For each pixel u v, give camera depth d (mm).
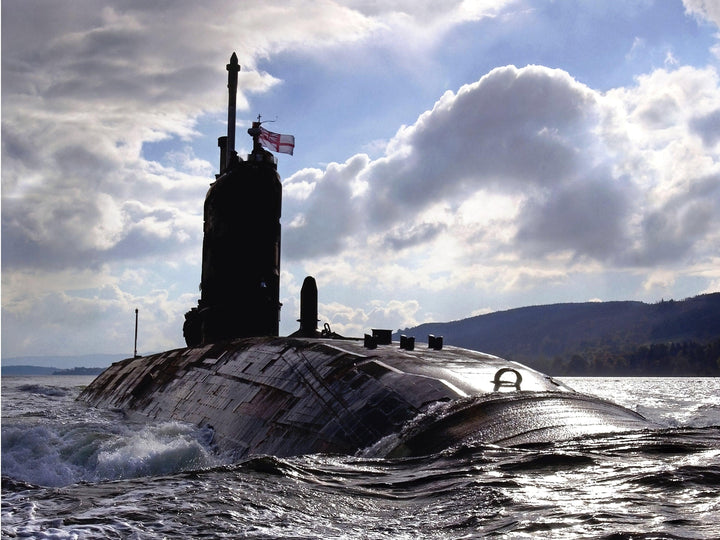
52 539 5965
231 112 29188
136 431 19484
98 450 16781
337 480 8672
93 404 30359
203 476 8672
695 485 7355
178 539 6016
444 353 18266
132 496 7539
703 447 9648
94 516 6707
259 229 24578
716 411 44969
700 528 5820
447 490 7902
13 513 6828
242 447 16203
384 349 18375
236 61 29328
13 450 17453
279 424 15898
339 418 14430
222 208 24766
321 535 6184
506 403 13031
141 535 6102
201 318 26125
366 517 6863
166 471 15906
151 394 25094
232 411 18406
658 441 10289
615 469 8398
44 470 15648
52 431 19609
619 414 13766
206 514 6824
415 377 14930
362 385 15414
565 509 6660
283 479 8609
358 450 12969
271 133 26453
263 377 19016
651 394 88125
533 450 10148
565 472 8438
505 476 8391
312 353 18859
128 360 33906
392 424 13266
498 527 6215
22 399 38906
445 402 13367
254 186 24484
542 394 13758
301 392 16688
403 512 7043
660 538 5562
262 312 24625
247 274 24500
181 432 18422
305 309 23734
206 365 23172
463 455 10117
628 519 6184
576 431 11844
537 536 5840
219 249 24875
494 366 16672
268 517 6809
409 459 10227
